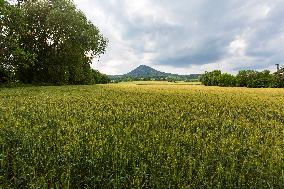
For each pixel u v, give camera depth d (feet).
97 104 63.16
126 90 127.13
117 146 27.14
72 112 48.96
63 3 178.81
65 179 20.40
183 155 26.00
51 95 87.10
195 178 21.22
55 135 31.40
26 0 178.40
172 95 102.37
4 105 58.03
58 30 176.04
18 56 149.69
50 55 182.50
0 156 23.81
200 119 46.98
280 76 252.83
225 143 30.50
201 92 128.47
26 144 27.27
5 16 147.74
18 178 20.75
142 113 50.26
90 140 29.43
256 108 67.15
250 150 28.78
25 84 164.76
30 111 49.39
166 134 33.42
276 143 32.12
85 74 212.43
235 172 21.86
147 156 24.68
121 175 21.52
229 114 54.49
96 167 22.61
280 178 21.44
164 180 20.75
